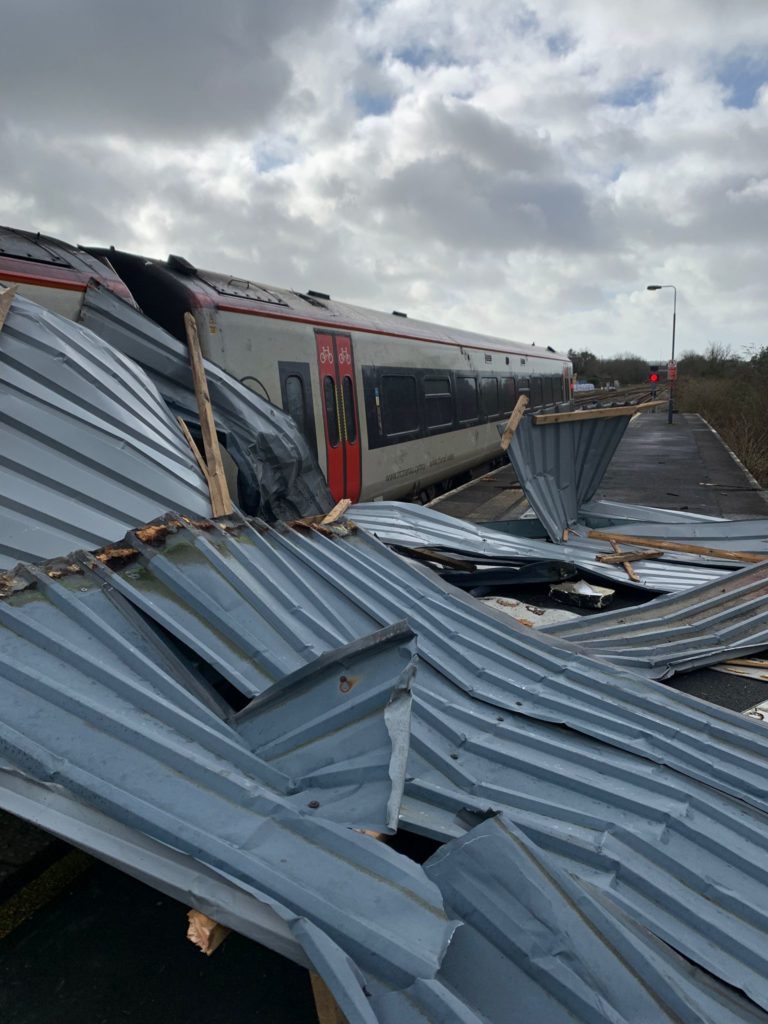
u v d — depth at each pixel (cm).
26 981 235
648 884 203
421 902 158
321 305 902
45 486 316
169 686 218
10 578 240
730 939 191
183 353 515
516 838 182
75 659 212
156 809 167
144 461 362
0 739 176
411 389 1087
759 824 251
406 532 652
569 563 657
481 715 294
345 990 134
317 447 827
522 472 712
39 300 495
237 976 239
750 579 598
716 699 468
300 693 228
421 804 220
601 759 268
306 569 351
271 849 168
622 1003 155
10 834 308
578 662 357
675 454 2070
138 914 265
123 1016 223
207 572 283
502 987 155
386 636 223
